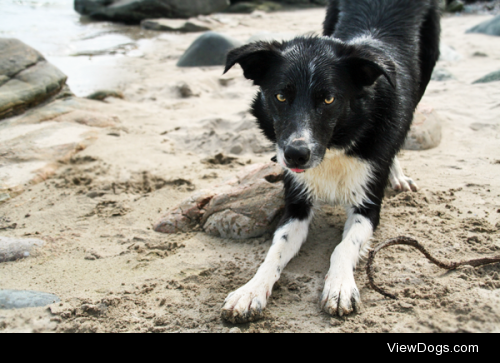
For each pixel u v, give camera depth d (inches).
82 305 26.4
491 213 32.3
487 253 28.3
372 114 30.1
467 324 23.4
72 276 29.3
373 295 26.3
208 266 29.7
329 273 27.4
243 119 50.3
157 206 37.2
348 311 24.7
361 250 29.4
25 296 26.9
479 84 58.9
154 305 26.5
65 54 88.9
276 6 144.6
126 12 120.8
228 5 135.9
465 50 79.8
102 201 38.0
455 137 45.3
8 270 30.1
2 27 112.1
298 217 31.5
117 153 46.0
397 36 38.1
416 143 43.1
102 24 120.6
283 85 28.0
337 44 29.8
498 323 23.2
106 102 61.0
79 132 49.2
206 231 33.5
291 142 26.4
